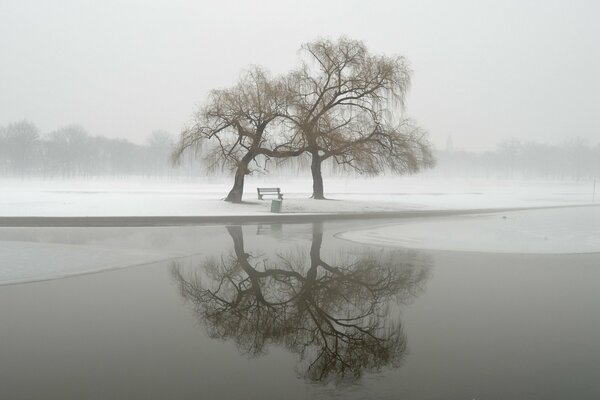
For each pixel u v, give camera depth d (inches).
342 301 417.4
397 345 313.1
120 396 236.5
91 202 1306.6
